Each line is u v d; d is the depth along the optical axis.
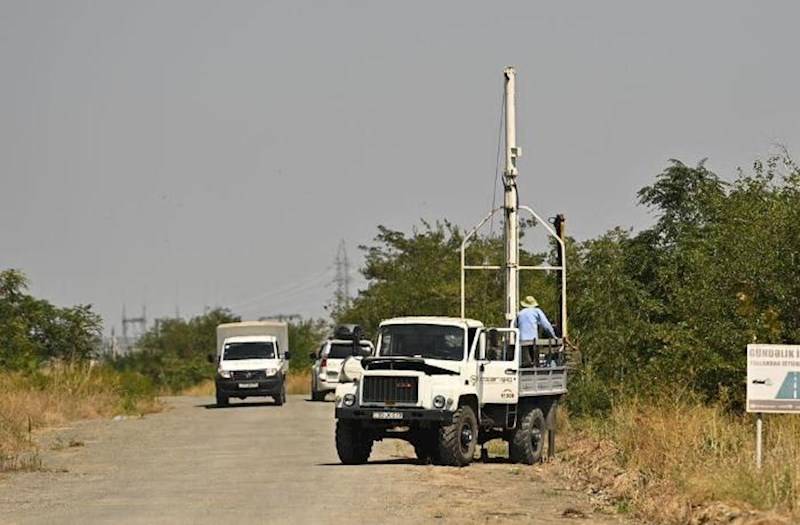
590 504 44.66
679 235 84.75
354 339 60.75
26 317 147.50
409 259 165.12
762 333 60.66
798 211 61.03
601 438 61.59
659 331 69.75
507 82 72.38
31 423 84.06
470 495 46.81
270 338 123.38
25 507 44.78
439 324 59.88
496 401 59.09
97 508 44.03
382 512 41.88
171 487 50.44
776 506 38.09
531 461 60.31
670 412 56.31
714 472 42.31
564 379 65.62
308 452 66.12
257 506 43.59
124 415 103.06
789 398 44.34
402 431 58.41
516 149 71.56
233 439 76.12
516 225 71.00
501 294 110.50
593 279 81.88
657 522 40.00
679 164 87.88
